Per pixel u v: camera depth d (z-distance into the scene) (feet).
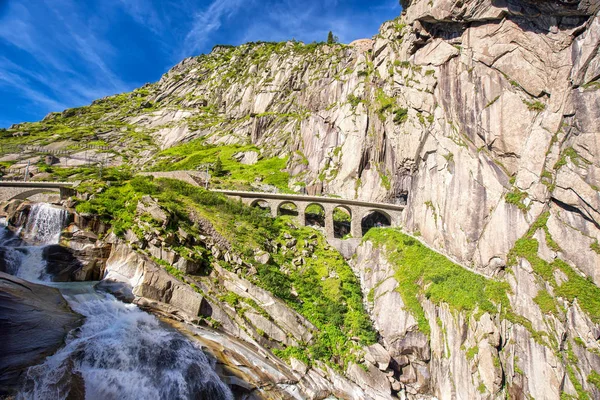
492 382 111.86
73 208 135.85
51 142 431.43
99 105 646.33
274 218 213.05
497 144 165.17
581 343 105.50
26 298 85.25
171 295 115.03
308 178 302.25
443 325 135.03
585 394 99.25
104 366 78.38
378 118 273.13
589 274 116.37
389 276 171.22
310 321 137.69
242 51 618.85
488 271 147.02
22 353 69.36
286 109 415.44
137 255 120.88
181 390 83.61
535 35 163.12
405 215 219.41
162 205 143.74
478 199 164.96
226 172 334.85
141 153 428.56
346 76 339.57
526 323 117.08
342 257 199.52
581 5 143.33
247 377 100.48
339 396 116.06
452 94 197.98
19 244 130.31
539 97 158.40
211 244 144.66
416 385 132.77
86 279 120.06
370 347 133.59
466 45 195.62
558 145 140.56
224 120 472.85
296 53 476.54
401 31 276.41
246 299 128.36
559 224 129.18
